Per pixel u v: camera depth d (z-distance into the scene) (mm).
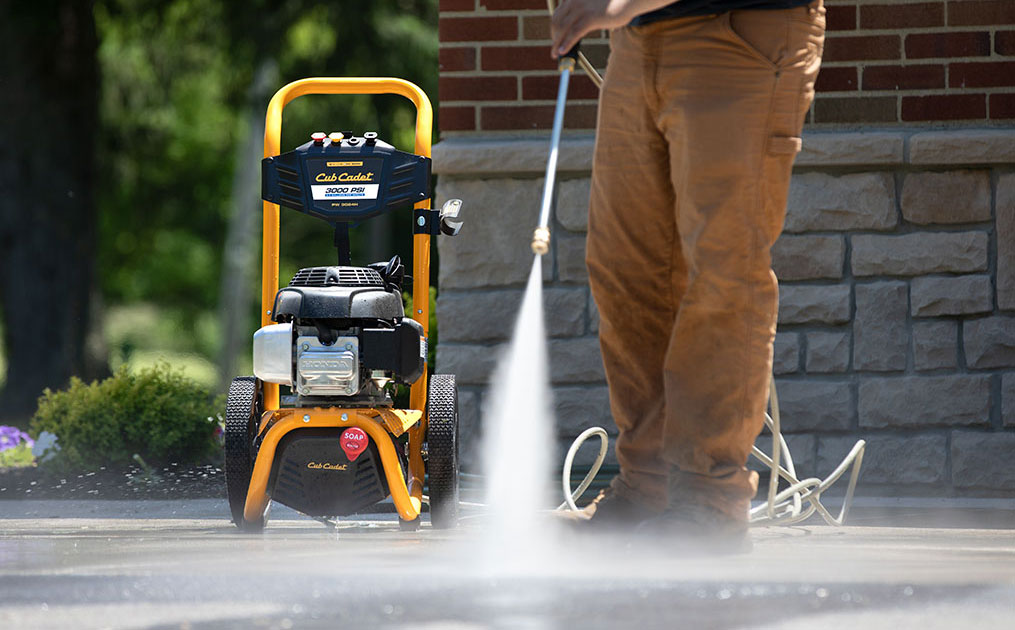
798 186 13797
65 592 4484
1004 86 13719
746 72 6738
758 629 3732
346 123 49406
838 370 13742
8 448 16250
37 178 34500
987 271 13609
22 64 33969
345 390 8727
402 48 38375
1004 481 13492
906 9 13805
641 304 7562
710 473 6734
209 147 73938
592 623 3865
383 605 4172
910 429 13672
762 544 7574
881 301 13711
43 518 11328
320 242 83000
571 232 14039
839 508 12062
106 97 43281
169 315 86938
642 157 7328
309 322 8844
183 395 15859
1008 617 3918
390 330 8891
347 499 8828
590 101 14109
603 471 12945
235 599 4324
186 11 37281
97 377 35969
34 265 34812
